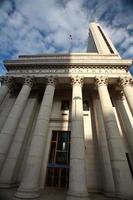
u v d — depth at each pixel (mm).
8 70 25969
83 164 14469
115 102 24672
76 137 16172
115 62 23734
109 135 16453
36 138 16641
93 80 23484
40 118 18391
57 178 19109
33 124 23547
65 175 19203
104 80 21906
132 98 19938
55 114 24484
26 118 22625
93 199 13914
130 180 13586
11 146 19438
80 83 22031
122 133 21562
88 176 18359
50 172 19547
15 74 24625
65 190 17062
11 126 18781
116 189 13688
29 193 12875
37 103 26000
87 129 22359
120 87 23047
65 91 27438
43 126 17781
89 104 25625
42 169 19328
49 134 22359
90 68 24000
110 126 16922
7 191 14906
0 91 23016
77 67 24203
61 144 21781
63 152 21031
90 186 17656
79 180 13359
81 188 12898
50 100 20656
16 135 20578
